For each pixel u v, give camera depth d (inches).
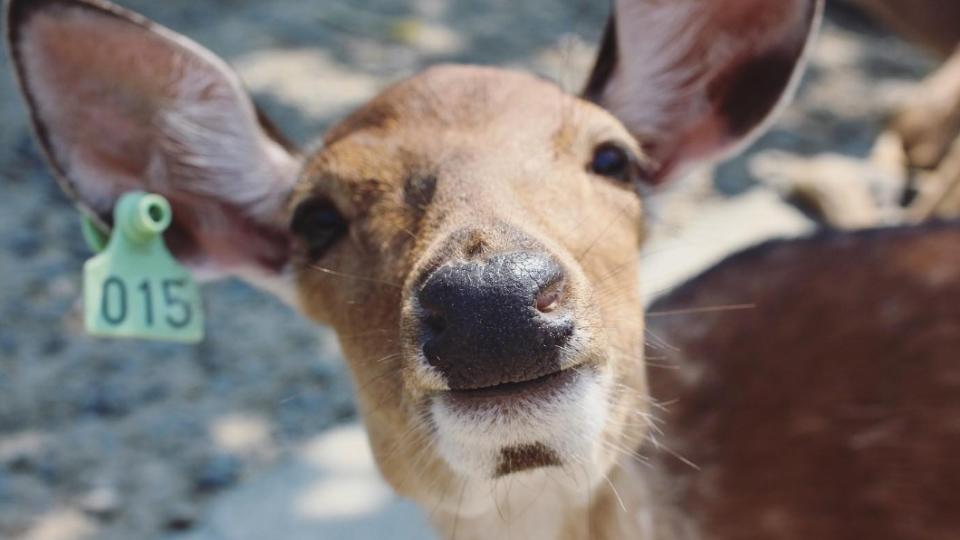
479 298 26.0
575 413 26.6
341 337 31.5
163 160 34.1
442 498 30.4
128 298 32.2
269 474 45.9
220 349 51.9
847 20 81.9
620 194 30.9
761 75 34.0
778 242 39.4
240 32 76.9
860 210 55.7
